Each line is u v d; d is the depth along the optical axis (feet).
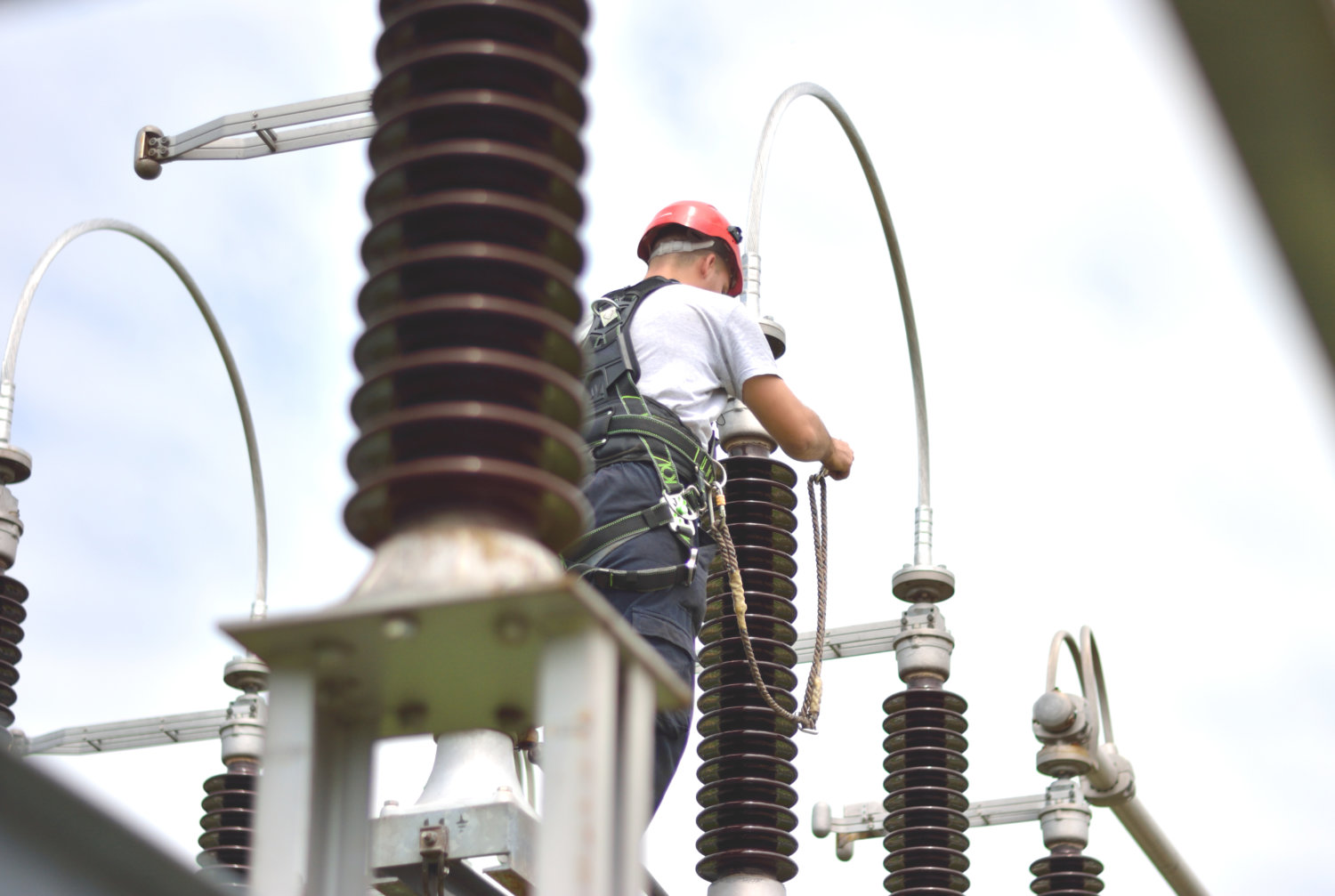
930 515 28.99
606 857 7.09
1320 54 5.41
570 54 9.82
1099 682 34.71
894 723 28.12
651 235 21.94
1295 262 6.40
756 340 19.77
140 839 5.78
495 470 8.16
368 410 8.98
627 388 18.81
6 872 5.67
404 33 9.68
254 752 25.81
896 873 26.96
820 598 22.39
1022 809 33.50
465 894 16.47
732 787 23.20
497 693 7.79
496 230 9.25
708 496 18.78
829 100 27.58
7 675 23.13
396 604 7.18
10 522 23.56
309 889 7.89
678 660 18.13
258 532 29.17
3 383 24.31
